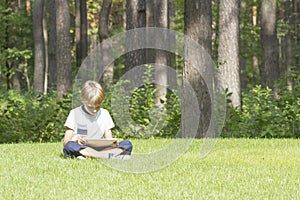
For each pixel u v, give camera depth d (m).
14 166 8.93
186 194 6.75
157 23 23.80
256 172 8.40
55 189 7.08
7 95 23.00
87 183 7.48
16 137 15.57
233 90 18.91
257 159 9.94
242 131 15.30
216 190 7.04
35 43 31.06
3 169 8.66
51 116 15.63
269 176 8.06
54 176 7.95
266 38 26.23
